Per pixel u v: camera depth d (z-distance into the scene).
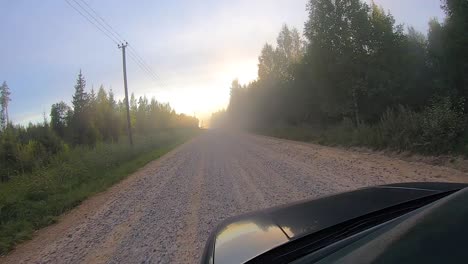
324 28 20.05
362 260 1.28
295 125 37.47
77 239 6.38
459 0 13.99
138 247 5.38
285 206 3.17
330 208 2.72
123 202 9.23
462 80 15.09
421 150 11.23
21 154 18.12
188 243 5.24
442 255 1.04
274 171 11.16
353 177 8.78
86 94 43.22
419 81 18.94
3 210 8.97
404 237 1.23
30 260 5.61
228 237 2.50
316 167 11.13
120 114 48.69
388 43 19.03
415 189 3.09
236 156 17.44
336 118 27.75
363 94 19.83
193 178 11.73
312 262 1.67
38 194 10.72
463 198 1.28
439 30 16.91
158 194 9.66
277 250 2.04
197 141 38.91
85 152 19.83
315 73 21.03
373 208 2.54
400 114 14.64
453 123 10.77
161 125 62.19
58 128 41.56
